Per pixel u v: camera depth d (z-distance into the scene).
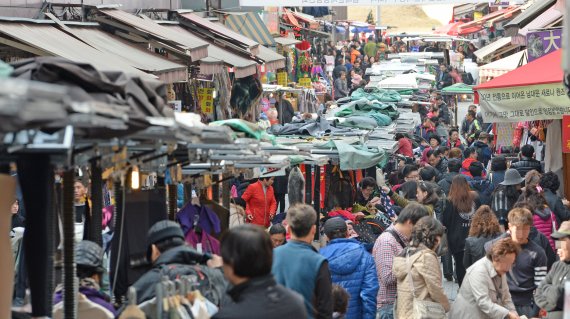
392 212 26.53
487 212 23.62
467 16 137.50
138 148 14.44
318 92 71.81
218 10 41.50
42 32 23.62
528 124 40.56
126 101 11.27
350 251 18.45
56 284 14.09
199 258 13.73
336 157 24.64
